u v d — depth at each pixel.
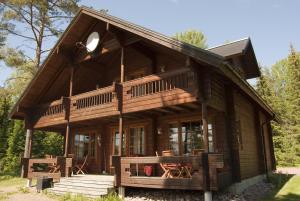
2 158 20.38
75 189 10.31
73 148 15.96
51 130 16.41
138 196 9.49
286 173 16.89
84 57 12.70
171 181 8.37
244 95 11.83
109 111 10.75
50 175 11.95
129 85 10.16
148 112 10.88
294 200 8.76
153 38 9.12
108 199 8.80
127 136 13.12
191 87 8.41
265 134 16.78
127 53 13.95
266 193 10.27
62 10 21.23
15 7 20.23
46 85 14.50
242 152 10.81
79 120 11.92
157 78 9.37
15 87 21.67
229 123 10.17
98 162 14.22
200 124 10.78
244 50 12.05
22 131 20.64
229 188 9.48
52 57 13.20
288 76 34.22
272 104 31.20
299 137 28.42
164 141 11.65
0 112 20.67
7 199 9.91
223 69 7.86
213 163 7.75
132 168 12.04
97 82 14.97
